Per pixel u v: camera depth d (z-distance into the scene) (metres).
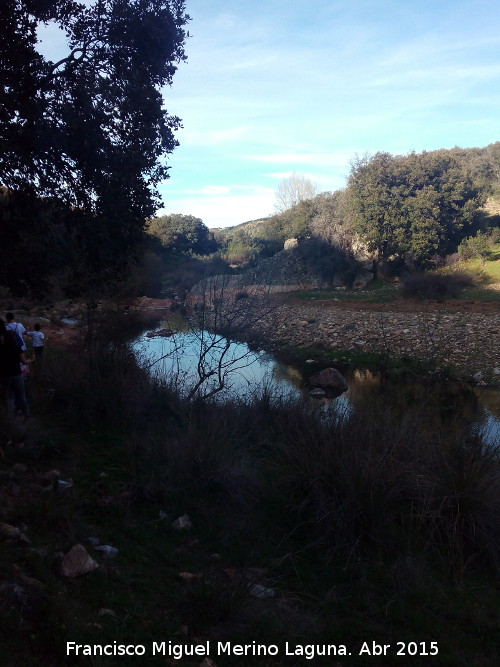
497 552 4.61
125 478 5.77
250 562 4.39
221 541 4.69
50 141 6.99
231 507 5.28
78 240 8.23
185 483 5.53
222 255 66.25
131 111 7.52
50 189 7.57
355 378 16.50
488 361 17.11
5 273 7.85
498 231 41.19
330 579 4.20
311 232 49.22
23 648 2.94
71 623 3.19
